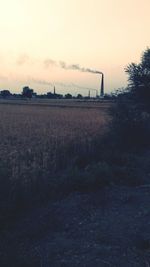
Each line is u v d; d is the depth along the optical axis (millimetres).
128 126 31641
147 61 40531
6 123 45406
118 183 17016
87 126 39719
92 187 15875
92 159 21328
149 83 39125
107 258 9711
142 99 37906
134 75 39750
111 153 22734
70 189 15656
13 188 12906
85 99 189125
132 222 12164
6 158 18516
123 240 10773
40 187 14586
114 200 14641
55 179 16281
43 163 18266
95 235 11195
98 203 14188
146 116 35250
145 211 13188
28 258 9344
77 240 10906
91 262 9508
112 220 12438
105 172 17094
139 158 24609
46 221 12234
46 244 10656
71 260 9633
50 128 37438
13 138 29312
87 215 12953
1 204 11992
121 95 36844
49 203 14094
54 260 9633
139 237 10867
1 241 10391
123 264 9375
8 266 8859
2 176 12609
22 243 10656
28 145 24719
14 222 12117
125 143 31000
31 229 11586
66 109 91500
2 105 114938
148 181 18016
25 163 17984
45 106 110062
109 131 32281
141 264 9344
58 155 20422
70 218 12617
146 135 32000
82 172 17219
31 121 48969
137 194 15391
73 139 26391
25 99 196000
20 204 13000
